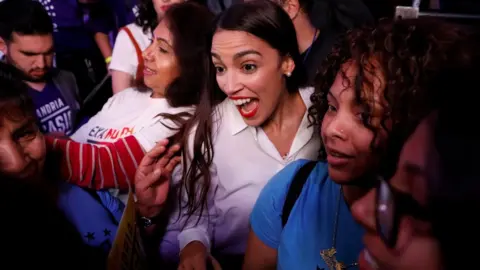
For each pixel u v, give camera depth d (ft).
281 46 3.61
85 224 3.35
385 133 2.15
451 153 1.73
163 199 3.94
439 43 1.93
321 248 2.72
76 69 8.59
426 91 1.90
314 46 5.16
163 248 4.34
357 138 2.25
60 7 8.28
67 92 6.09
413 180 1.89
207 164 4.03
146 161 3.74
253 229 3.16
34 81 5.62
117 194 4.64
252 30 3.45
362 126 2.23
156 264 4.35
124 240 2.81
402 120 1.97
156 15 6.57
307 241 2.78
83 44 8.68
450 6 3.67
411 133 1.93
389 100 2.02
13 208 2.15
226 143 4.05
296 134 4.00
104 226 3.43
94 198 3.64
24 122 2.65
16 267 2.00
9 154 2.53
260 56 3.54
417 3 3.81
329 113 2.47
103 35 8.96
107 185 3.82
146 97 4.75
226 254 4.49
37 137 2.79
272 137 4.07
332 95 2.36
